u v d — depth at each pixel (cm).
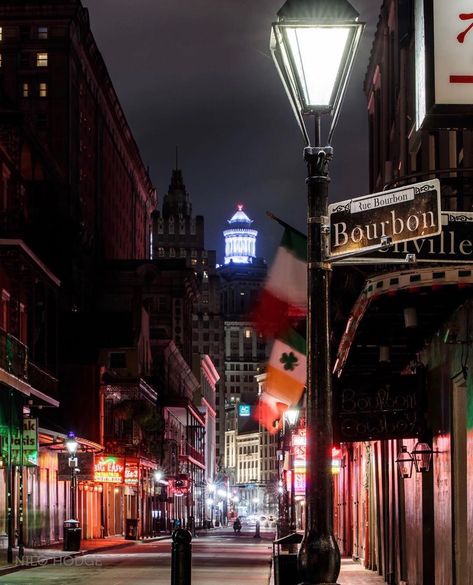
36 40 12131
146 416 7969
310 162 1037
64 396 7131
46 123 12019
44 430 4619
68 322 7369
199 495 14975
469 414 1561
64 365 7150
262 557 4766
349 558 3822
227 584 2938
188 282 15475
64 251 10906
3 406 3831
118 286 14750
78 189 12512
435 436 1861
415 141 2034
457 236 1209
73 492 4800
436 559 1872
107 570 3453
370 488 3152
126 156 16862
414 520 2123
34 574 3228
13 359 4066
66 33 12162
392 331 1842
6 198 5319
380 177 3102
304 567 981
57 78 12112
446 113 1122
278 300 2575
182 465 12406
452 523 1680
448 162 1736
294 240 2523
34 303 5303
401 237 1049
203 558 4653
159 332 11825
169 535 8781
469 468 1563
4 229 5200
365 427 1908
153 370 10831
